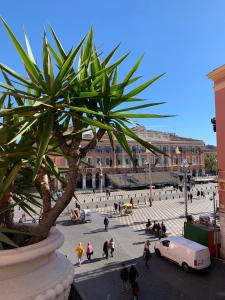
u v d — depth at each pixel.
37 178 2.91
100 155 73.38
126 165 74.88
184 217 34.44
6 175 2.58
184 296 14.80
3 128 2.50
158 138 79.56
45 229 2.22
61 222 32.34
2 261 1.76
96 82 2.74
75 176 2.38
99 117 2.76
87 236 26.48
